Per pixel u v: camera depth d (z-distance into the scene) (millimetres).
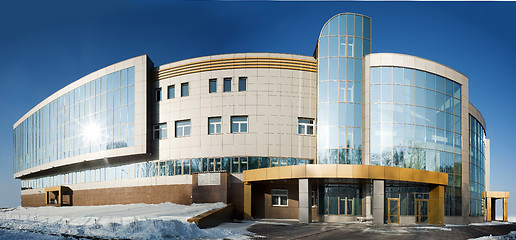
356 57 35562
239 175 34219
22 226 21547
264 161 34750
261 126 35219
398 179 29547
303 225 26875
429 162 36031
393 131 34812
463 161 39781
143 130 37594
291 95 35719
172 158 36938
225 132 35469
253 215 33438
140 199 38125
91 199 43094
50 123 50969
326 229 24328
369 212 33281
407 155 34875
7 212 39531
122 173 40125
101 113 41094
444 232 24922
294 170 29109
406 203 34344
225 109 35812
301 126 35781
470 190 41156
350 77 35156
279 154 34906
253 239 19250
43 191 56531
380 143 34438
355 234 22156
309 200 28703
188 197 35438
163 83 38438
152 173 37844
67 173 48875
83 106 43625
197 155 35906
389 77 35469
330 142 34219
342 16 35969
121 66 39875
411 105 35844
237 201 33656
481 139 48031
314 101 35875
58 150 47938
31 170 56938
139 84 38375
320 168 28406
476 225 34781
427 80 37156
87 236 17422
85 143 42688
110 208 34312
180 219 23438
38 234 17078
